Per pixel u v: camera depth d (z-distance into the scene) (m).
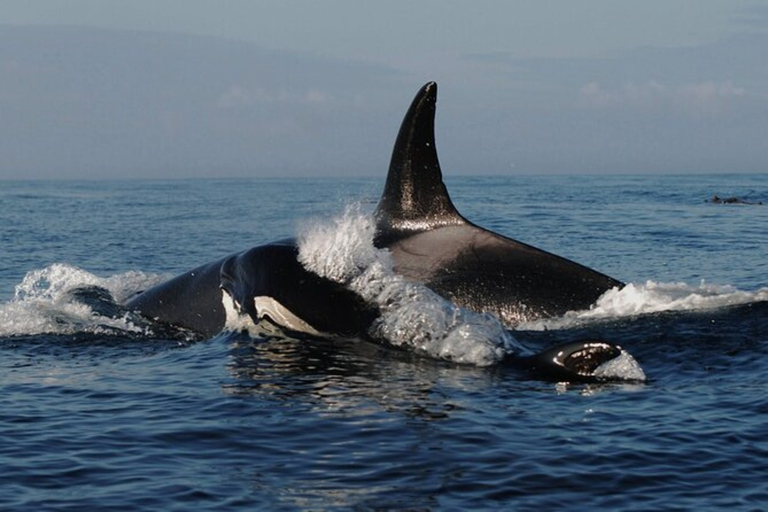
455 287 38.66
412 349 33.62
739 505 20.19
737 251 74.25
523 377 30.02
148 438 24.58
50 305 43.00
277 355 33.47
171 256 77.44
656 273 61.62
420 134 39.72
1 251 79.81
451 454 23.03
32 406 27.78
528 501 20.42
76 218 124.88
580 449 23.33
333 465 22.47
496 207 141.75
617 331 35.62
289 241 38.81
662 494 20.77
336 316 35.84
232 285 38.78
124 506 20.34
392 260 39.19
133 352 35.50
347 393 28.41
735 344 33.22
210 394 28.67
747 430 24.53
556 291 38.62
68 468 22.53
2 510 20.20
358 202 38.72
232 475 21.95
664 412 26.08
